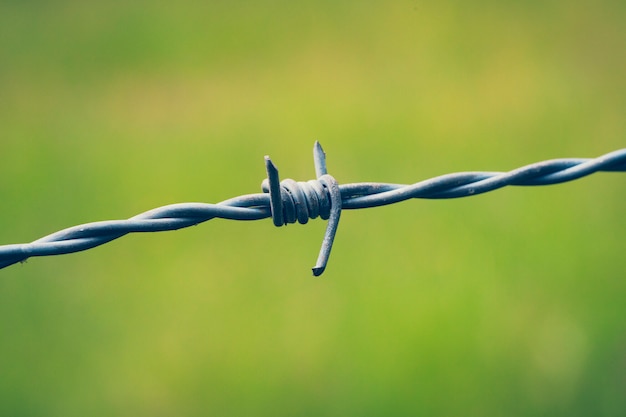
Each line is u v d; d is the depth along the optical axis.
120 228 1.23
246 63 6.62
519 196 4.59
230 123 5.76
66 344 3.91
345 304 3.96
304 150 5.43
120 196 5.16
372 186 1.34
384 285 4.04
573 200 4.58
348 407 3.54
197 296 4.09
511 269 4.14
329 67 6.50
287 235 4.36
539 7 7.04
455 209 4.48
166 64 6.68
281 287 4.09
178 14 7.47
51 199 5.16
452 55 6.54
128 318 4.03
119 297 4.13
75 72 6.63
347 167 5.26
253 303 4.02
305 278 4.12
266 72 6.46
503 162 5.29
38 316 4.07
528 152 5.40
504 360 3.67
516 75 6.21
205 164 5.36
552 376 3.59
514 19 6.94
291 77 6.37
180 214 1.26
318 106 5.92
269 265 4.22
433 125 5.65
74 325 4.01
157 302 4.08
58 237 1.22
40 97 6.29
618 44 6.50
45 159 5.55
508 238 4.32
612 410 3.45
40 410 3.62
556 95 5.93
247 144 5.52
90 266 4.32
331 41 6.88
